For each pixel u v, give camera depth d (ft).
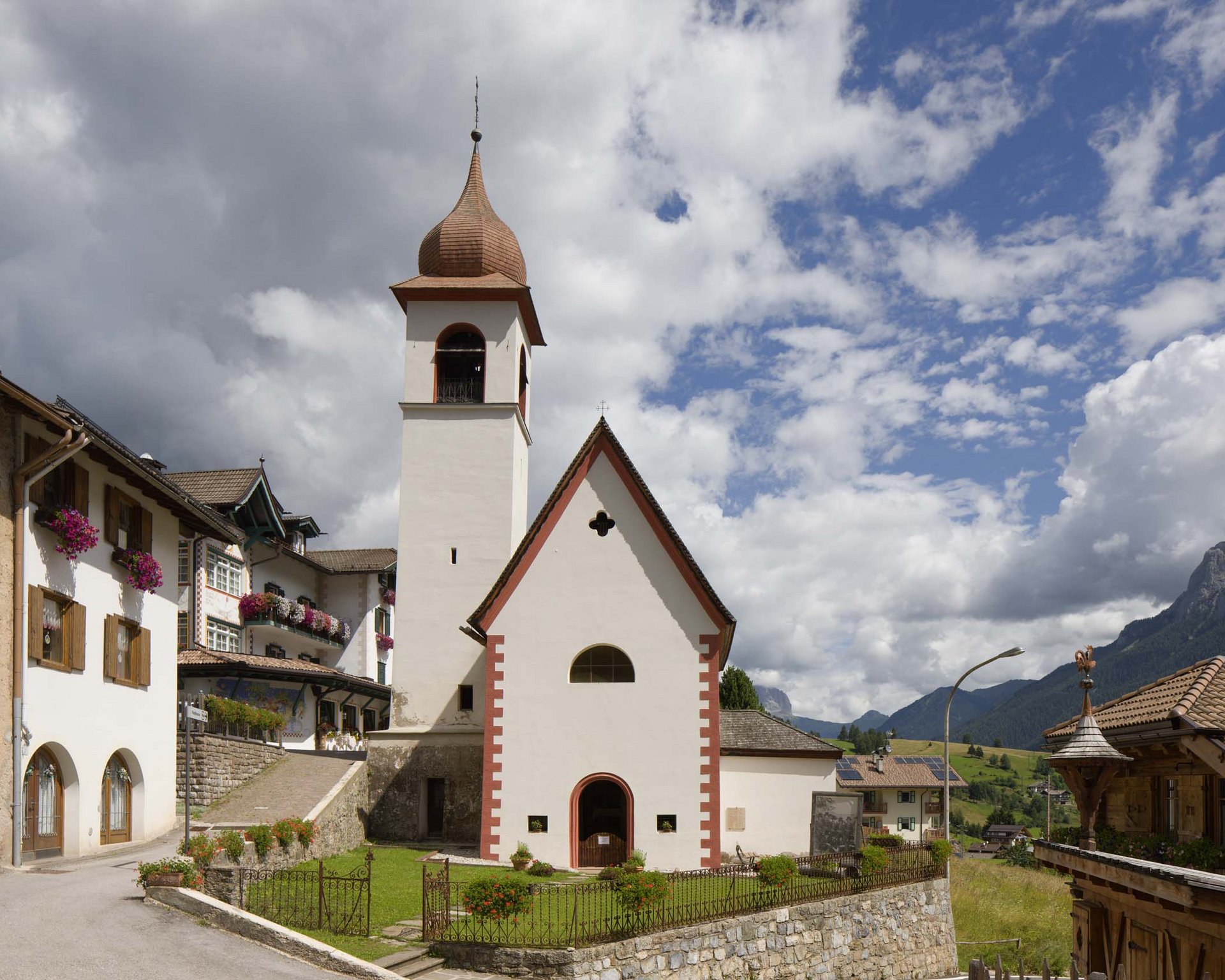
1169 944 52.34
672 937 72.49
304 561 188.96
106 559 90.84
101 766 88.22
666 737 105.70
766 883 83.76
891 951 96.02
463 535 131.13
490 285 135.33
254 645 169.99
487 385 134.31
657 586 108.88
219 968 53.52
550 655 108.17
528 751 106.22
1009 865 197.88
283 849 82.48
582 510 111.24
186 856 69.62
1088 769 68.74
